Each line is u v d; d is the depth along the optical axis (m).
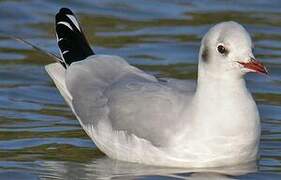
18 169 14.36
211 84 13.93
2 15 22.42
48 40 21.02
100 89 15.29
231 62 13.79
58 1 23.48
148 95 14.45
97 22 22.31
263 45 20.92
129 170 14.22
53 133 16.09
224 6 23.53
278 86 18.66
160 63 19.78
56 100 17.88
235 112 13.88
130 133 14.36
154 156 14.16
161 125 14.06
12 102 17.66
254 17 22.73
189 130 13.88
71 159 14.85
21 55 20.23
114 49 20.52
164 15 22.86
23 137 15.87
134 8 23.33
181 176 13.77
